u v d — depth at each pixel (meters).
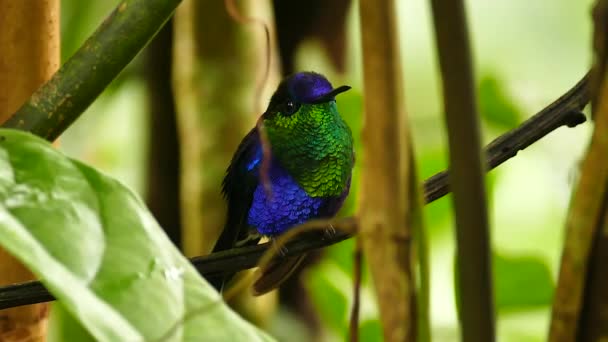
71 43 3.51
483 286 0.89
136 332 1.05
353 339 0.96
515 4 4.77
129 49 1.61
